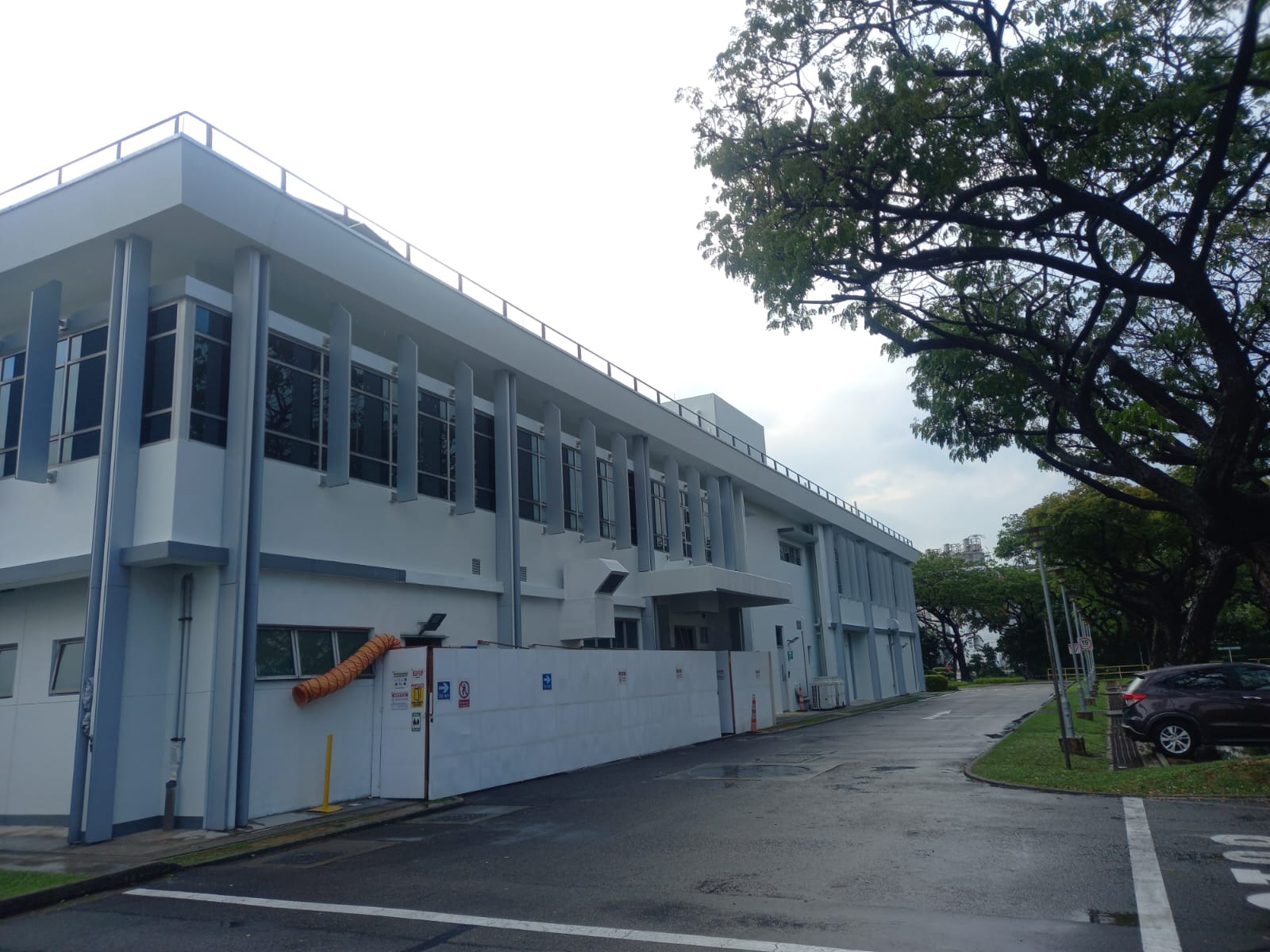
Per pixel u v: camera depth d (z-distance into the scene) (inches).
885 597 2212.1
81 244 566.3
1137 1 440.8
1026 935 242.5
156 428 542.6
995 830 382.0
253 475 556.4
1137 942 232.8
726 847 375.9
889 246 540.1
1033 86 435.8
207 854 431.5
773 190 531.2
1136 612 1664.6
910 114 462.3
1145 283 490.3
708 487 1301.7
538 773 674.8
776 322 567.2
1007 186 478.3
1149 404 605.6
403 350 709.9
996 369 656.4
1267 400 608.1
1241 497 483.5
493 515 815.7
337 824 503.2
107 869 391.5
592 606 882.1
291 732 559.8
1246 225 572.4
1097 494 1374.3
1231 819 382.6
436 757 583.2
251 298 574.6
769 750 803.4
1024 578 3041.3
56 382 591.2
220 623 531.2
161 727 527.8
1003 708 1295.5
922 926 253.8
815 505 1713.8
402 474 688.4
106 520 520.4
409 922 286.4
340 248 642.8
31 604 585.6
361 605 646.5
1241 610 2324.1
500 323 816.3
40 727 557.6
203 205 541.3
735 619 1320.1
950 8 480.1
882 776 575.8
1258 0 378.9
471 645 738.8
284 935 281.6
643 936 256.5
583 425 975.6
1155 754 634.2
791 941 245.1
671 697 887.7
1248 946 227.8
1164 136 480.7
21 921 327.6
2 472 601.3
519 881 335.3
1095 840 353.4
